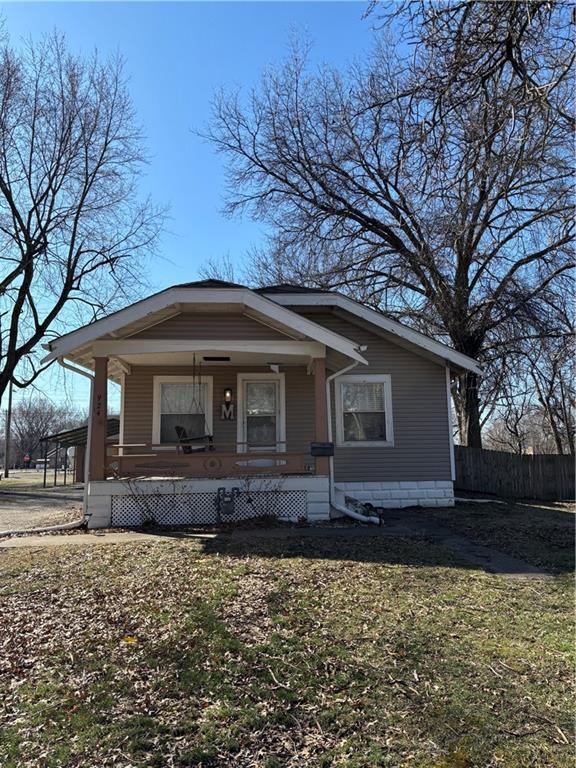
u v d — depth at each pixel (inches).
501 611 186.5
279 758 104.7
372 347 486.9
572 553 279.4
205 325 381.4
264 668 140.6
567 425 912.3
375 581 220.1
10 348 833.5
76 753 105.4
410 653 150.9
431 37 189.0
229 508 365.4
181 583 214.2
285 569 236.2
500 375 692.1
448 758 104.7
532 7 167.3
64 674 137.6
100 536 325.7
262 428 471.2
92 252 877.2
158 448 454.3
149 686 131.2
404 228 681.6
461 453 629.6
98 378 367.6
